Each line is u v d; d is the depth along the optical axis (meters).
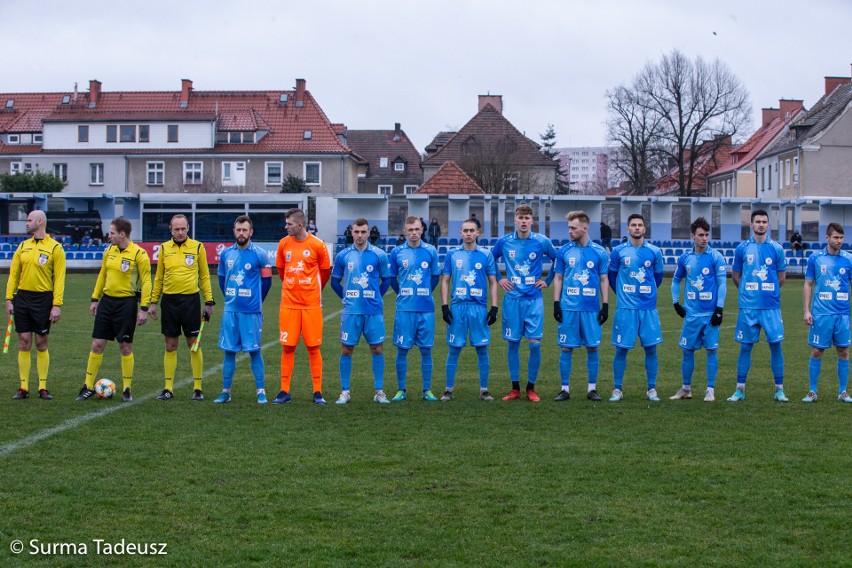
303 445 8.54
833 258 11.06
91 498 6.82
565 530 6.18
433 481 7.29
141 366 14.04
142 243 43.75
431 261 11.21
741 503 6.75
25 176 54.69
